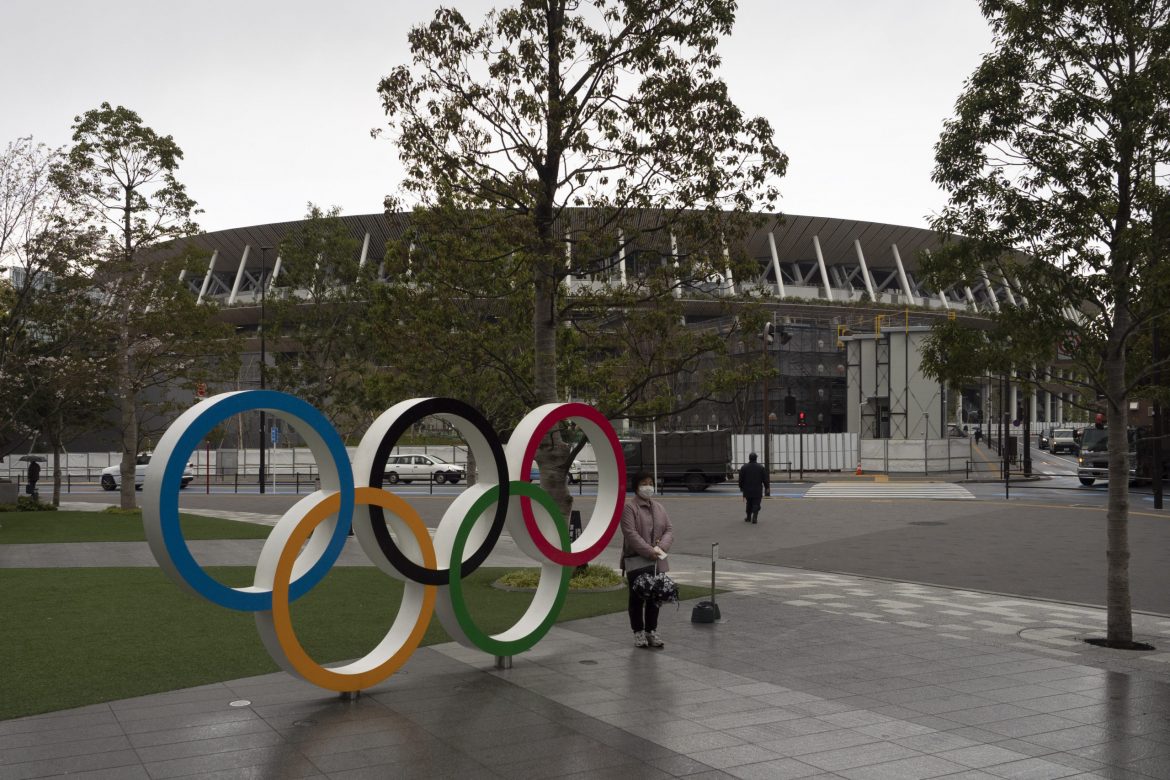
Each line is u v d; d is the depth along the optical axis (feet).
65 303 80.89
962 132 36.73
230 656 30.66
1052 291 35.37
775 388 215.31
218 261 297.74
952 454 177.88
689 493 126.41
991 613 41.16
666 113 45.47
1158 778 19.81
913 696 26.40
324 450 25.34
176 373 94.17
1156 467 97.91
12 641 32.78
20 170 75.36
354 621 37.11
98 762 20.25
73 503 113.29
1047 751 21.54
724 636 35.04
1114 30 34.96
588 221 48.03
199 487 153.58
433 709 24.62
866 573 55.52
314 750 21.12
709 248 47.55
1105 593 48.11
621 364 51.83
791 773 19.88
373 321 55.06
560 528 31.68
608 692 26.45
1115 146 34.96
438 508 104.42
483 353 53.93
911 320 240.94
